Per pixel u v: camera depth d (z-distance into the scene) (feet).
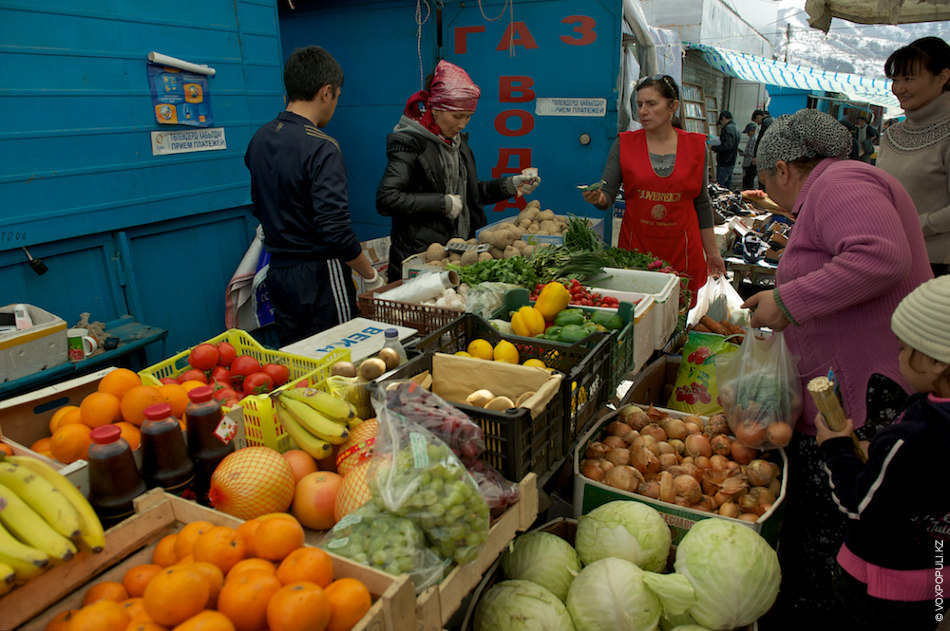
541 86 17.56
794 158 6.96
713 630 5.85
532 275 10.37
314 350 7.47
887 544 5.02
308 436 5.59
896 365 6.48
